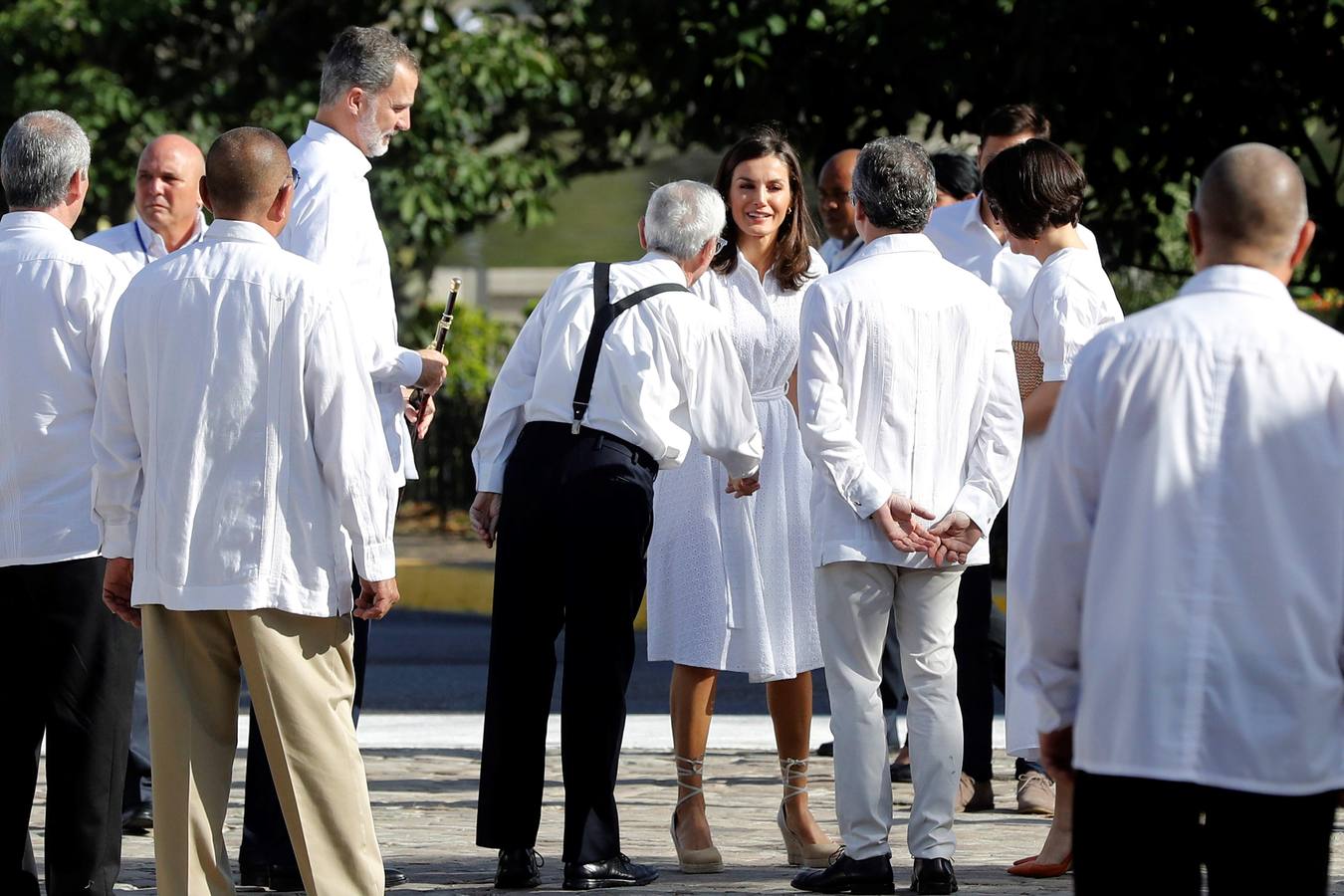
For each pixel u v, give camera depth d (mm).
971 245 23641
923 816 18047
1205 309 11289
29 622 17453
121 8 55156
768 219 20281
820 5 43406
